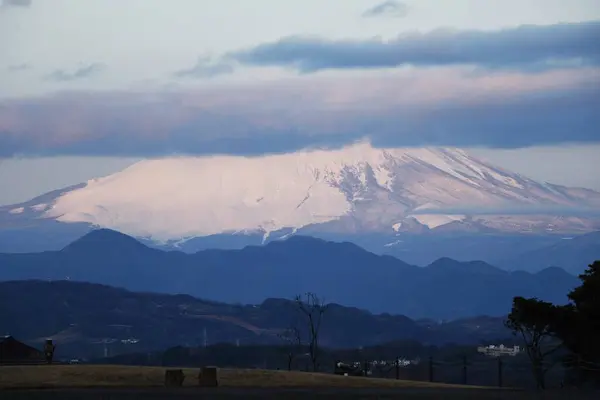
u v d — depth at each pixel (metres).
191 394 103.25
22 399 96.12
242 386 116.25
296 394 105.75
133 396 99.94
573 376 165.62
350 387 120.81
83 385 111.69
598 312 171.62
